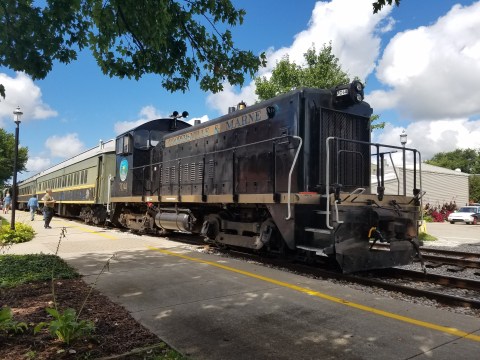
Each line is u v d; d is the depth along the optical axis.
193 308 4.70
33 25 5.00
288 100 7.57
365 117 7.96
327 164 6.26
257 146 8.23
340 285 6.00
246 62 6.31
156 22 5.14
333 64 18.69
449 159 83.50
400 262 6.77
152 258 8.18
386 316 4.45
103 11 5.24
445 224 29.00
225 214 9.52
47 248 9.68
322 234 6.38
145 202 12.50
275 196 7.09
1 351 3.33
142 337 3.74
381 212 6.55
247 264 7.57
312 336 3.82
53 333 3.57
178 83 6.41
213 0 5.71
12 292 5.29
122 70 6.04
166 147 12.10
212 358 3.33
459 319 4.37
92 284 5.82
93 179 17.78
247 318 4.35
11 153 51.38
